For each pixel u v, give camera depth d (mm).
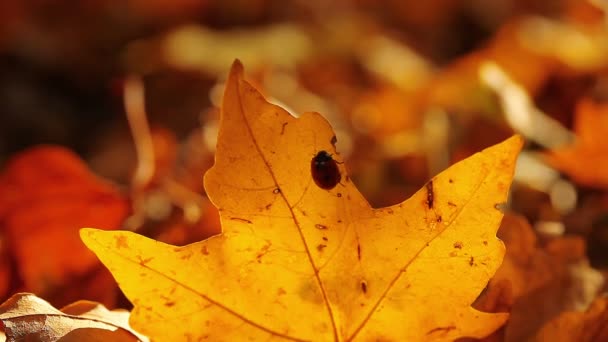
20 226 377
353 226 294
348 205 293
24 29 855
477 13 959
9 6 856
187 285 293
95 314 303
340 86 751
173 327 295
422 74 789
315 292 297
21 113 752
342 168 291
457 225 294
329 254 295
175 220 393
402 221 294
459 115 496
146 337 301
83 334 294
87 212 385
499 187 292
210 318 295
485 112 477
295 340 299
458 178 292
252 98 286
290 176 290
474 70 603
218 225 379
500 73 492
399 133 584
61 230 381
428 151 493
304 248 294
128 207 391
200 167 454
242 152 288
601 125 412
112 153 654
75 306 304
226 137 287
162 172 441
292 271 295
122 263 290
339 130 583
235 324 297
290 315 297
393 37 906
